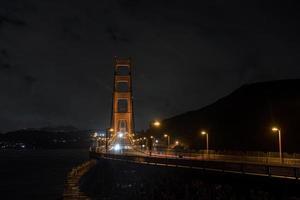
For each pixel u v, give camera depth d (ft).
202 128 524.52
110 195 190.90
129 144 567.59
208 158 264.72
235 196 122.62
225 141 440.45
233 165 133.59
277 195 111.75
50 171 452.35
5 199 237.45
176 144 495.41
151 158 189.16
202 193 135.74
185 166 158.20
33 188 288.92
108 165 252.21
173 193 149.38
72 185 221.25
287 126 419.74
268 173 118.21
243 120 484.74
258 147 390.01
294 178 108.88
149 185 176.45
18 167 534.78
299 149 347.97
